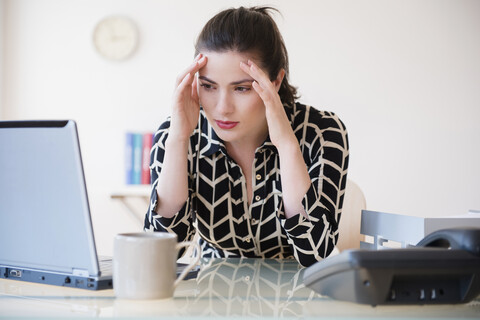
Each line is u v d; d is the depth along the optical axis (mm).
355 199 1885
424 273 784
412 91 3439
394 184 3439
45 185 901
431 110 3436
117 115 3600
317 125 1464
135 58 3586
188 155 1455
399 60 3443
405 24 3441
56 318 729
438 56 3432
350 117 3463
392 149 3441
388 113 3447
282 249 1489
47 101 3643
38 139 885
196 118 1357
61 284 931
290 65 3480
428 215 3428
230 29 1242
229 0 3525
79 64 3621
